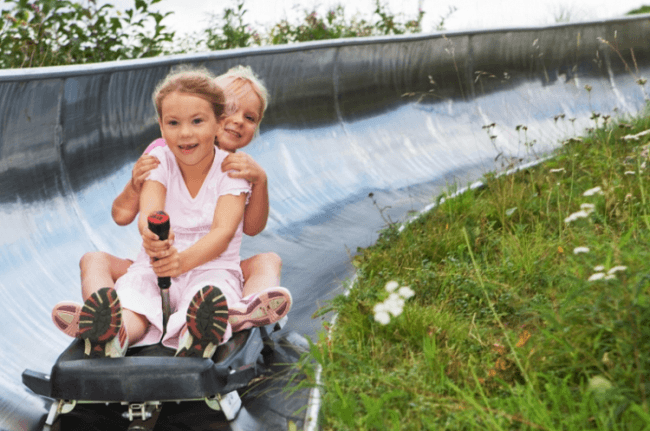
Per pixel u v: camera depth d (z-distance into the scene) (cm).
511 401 224
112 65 475
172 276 260
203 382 224
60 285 364
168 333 247
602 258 295
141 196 294
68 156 446
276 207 535
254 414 252
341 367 265
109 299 220
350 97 786
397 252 406
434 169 745
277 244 470
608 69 1163
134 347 256
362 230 515
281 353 302
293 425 237
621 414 206
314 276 414
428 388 242
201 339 229
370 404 229
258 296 256
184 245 295
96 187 462
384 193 630
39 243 382
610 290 229
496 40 1008
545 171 582
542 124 988
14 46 614
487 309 321
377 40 811
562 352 241
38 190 412
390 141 784
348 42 764
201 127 287
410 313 297
